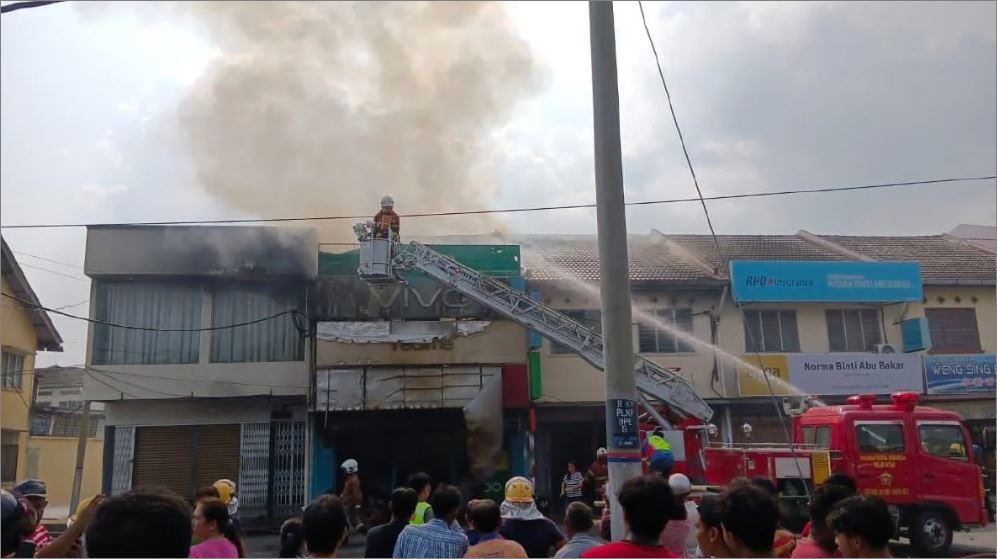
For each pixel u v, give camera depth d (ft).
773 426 60.13
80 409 83.35
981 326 64.54
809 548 12.19
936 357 61.31
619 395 16.93
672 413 44.60
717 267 63.82
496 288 50.21
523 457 57.00
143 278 58.59
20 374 65.82
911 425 36.94
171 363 57.98
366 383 55.52
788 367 60.13
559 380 59.31
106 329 58.39
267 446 57.67
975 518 36.45
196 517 13.03
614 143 18.06
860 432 36.47
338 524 12.07
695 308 62.18
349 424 56.13
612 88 18.35
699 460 41.39
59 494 77.97
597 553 10.37
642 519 10.34
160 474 57.06
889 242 77.00
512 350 57.41
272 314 59.31
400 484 57.57
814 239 77.51
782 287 61.21
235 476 57.11
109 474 56.59
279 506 56.59
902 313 63.87
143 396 56.95
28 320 66.33
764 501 10.18
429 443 58.49
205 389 57.36
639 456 16.76
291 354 58.75
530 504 17.25
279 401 58.18
